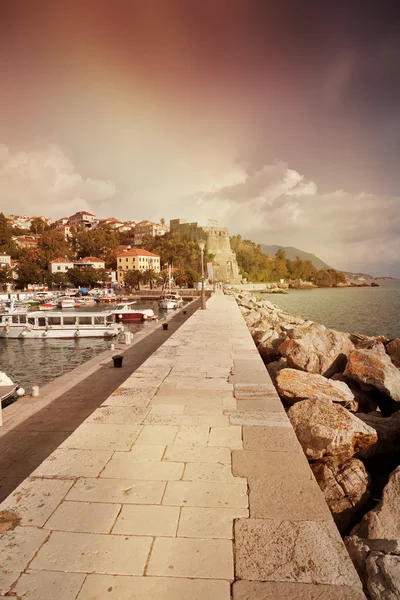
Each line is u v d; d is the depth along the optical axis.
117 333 40.72
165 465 4.62
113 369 18.06
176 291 95.56
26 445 9.70
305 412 7.39
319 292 166.00
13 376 26.42
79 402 13.09
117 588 2.79
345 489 6.23
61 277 122.31
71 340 39.75
